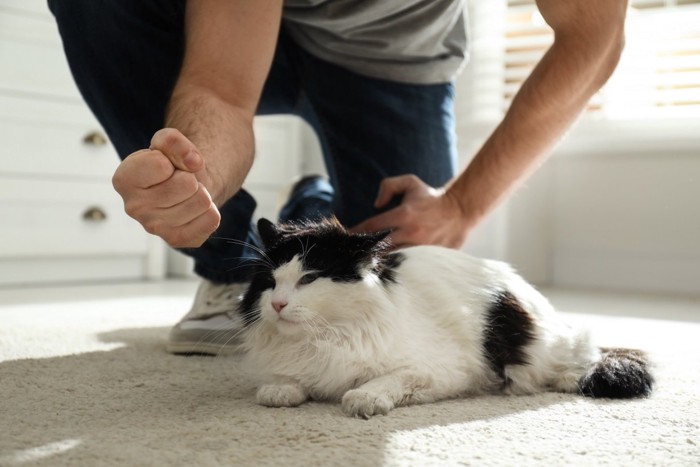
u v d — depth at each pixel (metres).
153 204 0.84
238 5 1.25
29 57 3.04
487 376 1.14
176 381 1.20
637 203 3.22
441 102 1.88
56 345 1.55
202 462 0.75
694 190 3.10
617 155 3.25
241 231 1.56
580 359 1.21
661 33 2.97
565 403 1.05
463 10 1.93
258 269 1.12
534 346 1.15
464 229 1.50
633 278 3.24
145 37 1.52
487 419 0.95
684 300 2.80
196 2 1.28
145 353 1.49
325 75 1.81
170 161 0.82
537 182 3.35
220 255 1.53
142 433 0.86
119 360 1.39
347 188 1.83
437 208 1.47
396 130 1.81
